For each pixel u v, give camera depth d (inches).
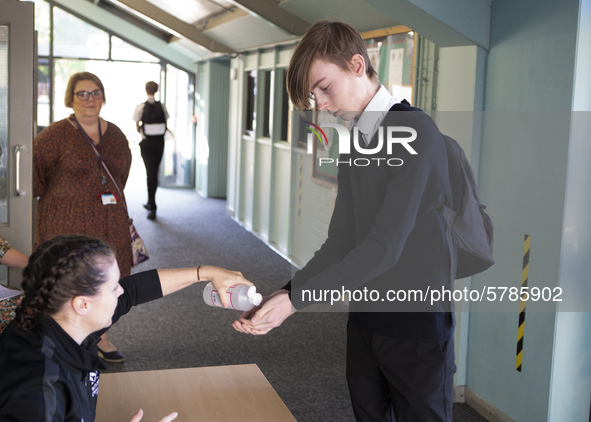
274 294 62.2
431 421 59.3
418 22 108.5
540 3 97.6
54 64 401.7
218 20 277.9
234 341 154.9
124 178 139.3
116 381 68.8
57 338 47.3
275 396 66.4
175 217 327.0
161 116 311.6
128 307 61.5
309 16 193.8
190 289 199.9
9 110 118.2
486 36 108.8
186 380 69.7
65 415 46.4
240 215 315.3
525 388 104.6
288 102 249.9
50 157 126.3
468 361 120.3
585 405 101.9
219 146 396.2
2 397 43.9
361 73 56.7
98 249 49.1
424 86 132.6
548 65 96.4
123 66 412.8
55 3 394.9
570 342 99.0
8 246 103.1
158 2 292.8
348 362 64.5
